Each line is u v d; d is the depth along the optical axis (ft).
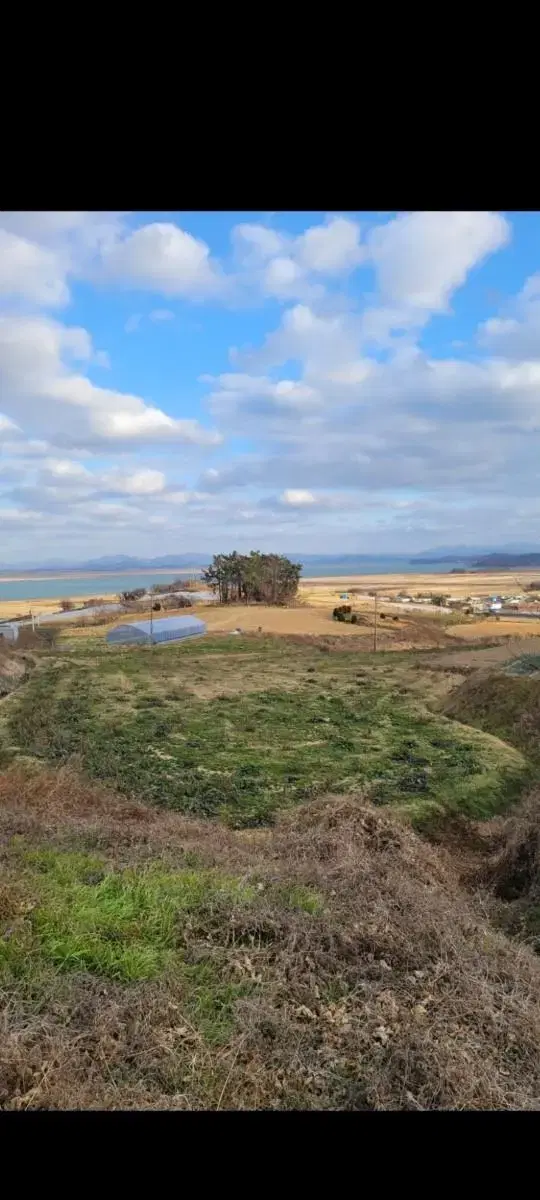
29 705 49.44
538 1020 12.55
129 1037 10.55
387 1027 11.51
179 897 15.19
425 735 45.55
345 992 12.55
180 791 32.71
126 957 12.61
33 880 15.26
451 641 120.37
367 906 15.99
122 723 45.52
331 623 149.07
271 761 38.52
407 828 26.11
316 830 23.07
